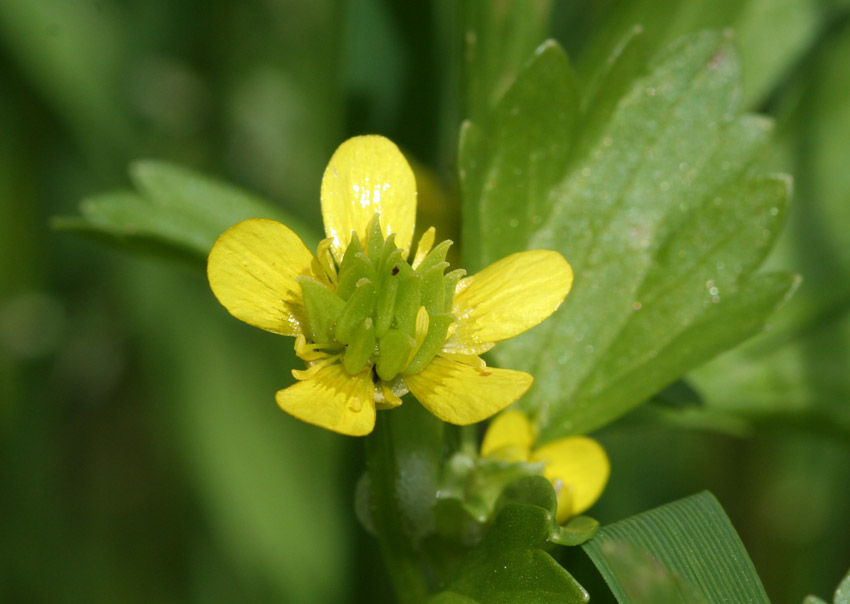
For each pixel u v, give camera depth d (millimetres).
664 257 115
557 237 115
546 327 115
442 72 131
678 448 147
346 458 133
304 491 148
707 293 114
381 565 133
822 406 126
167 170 122
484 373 104
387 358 104
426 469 107
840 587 106
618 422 122
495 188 115
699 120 116
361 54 130
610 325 115
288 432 151
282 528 147
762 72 135
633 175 116
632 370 114
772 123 116
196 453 150
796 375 127
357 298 104
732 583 105
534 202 115
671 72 117
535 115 114
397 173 108
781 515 145
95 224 119
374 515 108
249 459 149
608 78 116
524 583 104
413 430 107
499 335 105
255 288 105
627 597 103
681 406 121
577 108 115
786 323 129
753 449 146
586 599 103
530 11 126
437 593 106
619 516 144
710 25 133
